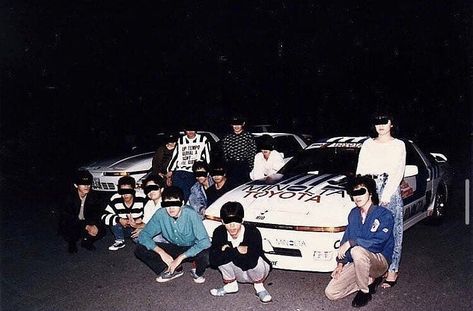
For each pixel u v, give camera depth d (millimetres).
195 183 6680
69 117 18797
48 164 16938
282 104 24469
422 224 8023
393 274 5250
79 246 7195
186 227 5402
